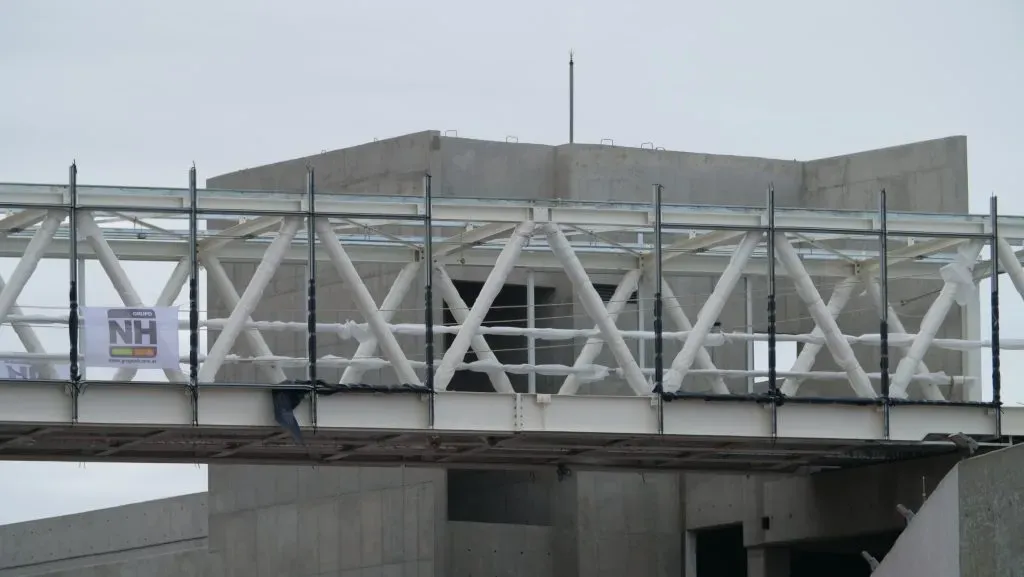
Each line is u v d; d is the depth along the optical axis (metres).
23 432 40.38
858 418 43.81
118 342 39.94
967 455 45.16
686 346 43.12
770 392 43.19
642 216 43.47
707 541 61.22
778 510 54.31
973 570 35.59
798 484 53.19
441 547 58.28
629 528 59.91
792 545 55.06
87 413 39.25
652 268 47.50
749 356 60.53
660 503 60.34
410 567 59.12
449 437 42.91
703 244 45.53
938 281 58.28
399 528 59.75
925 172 60.69
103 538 89.12
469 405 41.59
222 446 44.44
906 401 43.94
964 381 47.81
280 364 42.31
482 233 44.06
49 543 91.25
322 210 41.59
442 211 42.31
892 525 48.72
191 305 40.41
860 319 60.44
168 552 85.81
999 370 44.88
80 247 44.78
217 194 41.16
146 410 39.59
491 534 59.16
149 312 40.16
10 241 44.84
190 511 85.56
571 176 61.38
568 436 42.56
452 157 60.38
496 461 48.75
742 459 49.31
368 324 41.72
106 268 40.53
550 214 43.00
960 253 45.38
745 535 56.06
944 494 37.03
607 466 49.56
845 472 51.00
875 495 49.56
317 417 40.69
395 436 42.38
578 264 43.00
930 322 45.06
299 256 46.38
